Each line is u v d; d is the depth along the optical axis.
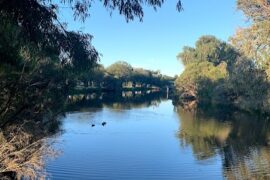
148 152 30.56
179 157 28.88
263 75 54.88
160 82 198.25
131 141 35.53
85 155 28.31
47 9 11.90
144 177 23.33
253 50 45.50
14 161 13.45
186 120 53.03
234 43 46.53
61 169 23.95
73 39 13.02
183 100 101.25
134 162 26.92
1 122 12.99
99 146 32.47
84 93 101.31
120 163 26.45
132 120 52.28
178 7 11.55
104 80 142.50
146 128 44.62
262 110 55.34
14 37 11.20
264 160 27.78
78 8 12.20
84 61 13.45
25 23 11.41
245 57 57.94
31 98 13.33
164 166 26.00
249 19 44.19
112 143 34.19
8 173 16.06
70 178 22.36
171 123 49.72
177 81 116.38
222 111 66.06
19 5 10.87
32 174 14.73
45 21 11.71
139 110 68.50
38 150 14.62
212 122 50.47
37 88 13.62
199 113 63.19
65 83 16.55
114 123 48.38
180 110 69.38
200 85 98.50
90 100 90.06
